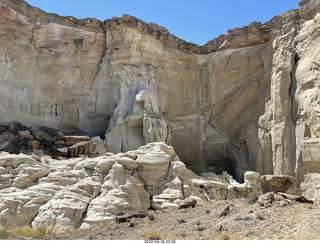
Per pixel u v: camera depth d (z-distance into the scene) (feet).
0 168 56.44
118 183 56.08
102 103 96.99
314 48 83.92
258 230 32.19
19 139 76.38
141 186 58.29
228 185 72.33
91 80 98.58
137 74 96.94
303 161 80.23
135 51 98.53
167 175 61.98
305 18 90.02
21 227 47.11
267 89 95.96
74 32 97.96
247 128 97.04
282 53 92.12
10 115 83.25
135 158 62.28
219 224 36.06
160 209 56.13
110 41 99.81
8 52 86.07
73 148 74.28
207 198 66.54
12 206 51.31
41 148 76.07
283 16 95.66
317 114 78.69
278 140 87.51
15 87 86.38
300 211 35.63
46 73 93.25
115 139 88.84
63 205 51.11
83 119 95.96
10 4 86.89
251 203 42.14
